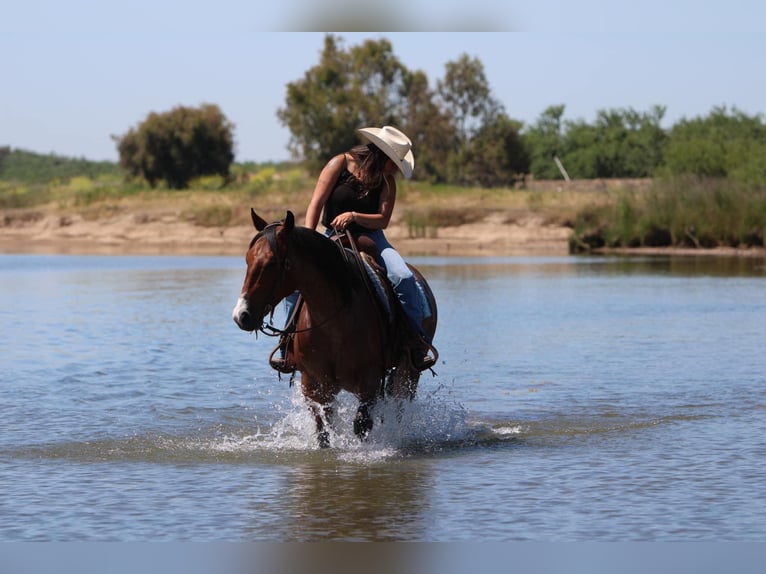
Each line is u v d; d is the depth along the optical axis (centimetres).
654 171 9694
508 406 1324
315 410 1061
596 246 5484
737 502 862
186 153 9206
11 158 14550
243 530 797
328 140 8812
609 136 11988
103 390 1435
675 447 1080
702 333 2048
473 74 9250
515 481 941
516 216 6088
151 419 1238
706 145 9069
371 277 1034
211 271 3994
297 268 961
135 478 956
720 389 1427
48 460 1029
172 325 2205
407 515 835
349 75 9156
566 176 10106
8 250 5850
